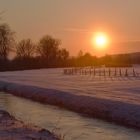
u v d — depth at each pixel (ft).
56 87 154.20
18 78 245.65
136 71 333.62
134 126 72.28
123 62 609.42
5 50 329.11
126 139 60.64
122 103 90.48
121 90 135.33
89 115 87.61
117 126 72.59
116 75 265.54
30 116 85.51
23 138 47.44
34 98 129.80
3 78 246.47
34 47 517.96
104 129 69.05
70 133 64.08
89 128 69.97
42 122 76.13
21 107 105.19
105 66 511.40
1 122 61.67
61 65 525.34
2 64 427.74
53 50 541.34
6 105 110.01
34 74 312.50
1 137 47.62
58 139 49.98
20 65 462.19
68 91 130.31
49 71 384.68
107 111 85.56
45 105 110.32
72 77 254.27
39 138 48.21
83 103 99.35
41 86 161.48
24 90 149.48
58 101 112.98
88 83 183.93
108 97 106.83
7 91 163.63
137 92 125.80
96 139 59.88
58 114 89.61
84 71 344.49
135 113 78.43
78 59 554.46
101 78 235.20
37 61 497.46
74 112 93.50
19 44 497.87
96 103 94.99
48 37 544.21
